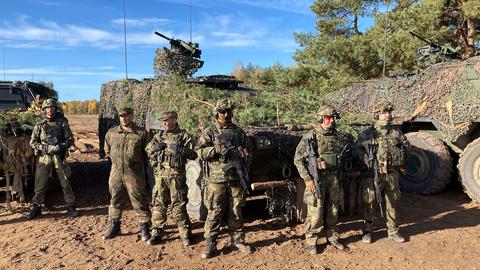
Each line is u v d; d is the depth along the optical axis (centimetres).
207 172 475
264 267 449
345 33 1984
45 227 586
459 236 537
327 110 474
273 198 561
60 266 455
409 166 785
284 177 566
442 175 738
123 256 480
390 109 504
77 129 2008
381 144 501
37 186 627
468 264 455
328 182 485
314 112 686
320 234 538
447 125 729
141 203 527
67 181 636
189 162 598
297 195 564
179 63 788
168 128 500
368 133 510
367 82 897
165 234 549
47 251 498
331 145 482
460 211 654
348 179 582
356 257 475
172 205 504
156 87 728
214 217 473
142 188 528
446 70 746
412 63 1467
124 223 597
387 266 452
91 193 775
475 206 683
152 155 502
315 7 1953
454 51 877
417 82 781
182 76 743
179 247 505
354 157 520
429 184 754
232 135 466
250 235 543
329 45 1672
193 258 474
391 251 491
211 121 560
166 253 488
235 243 490
